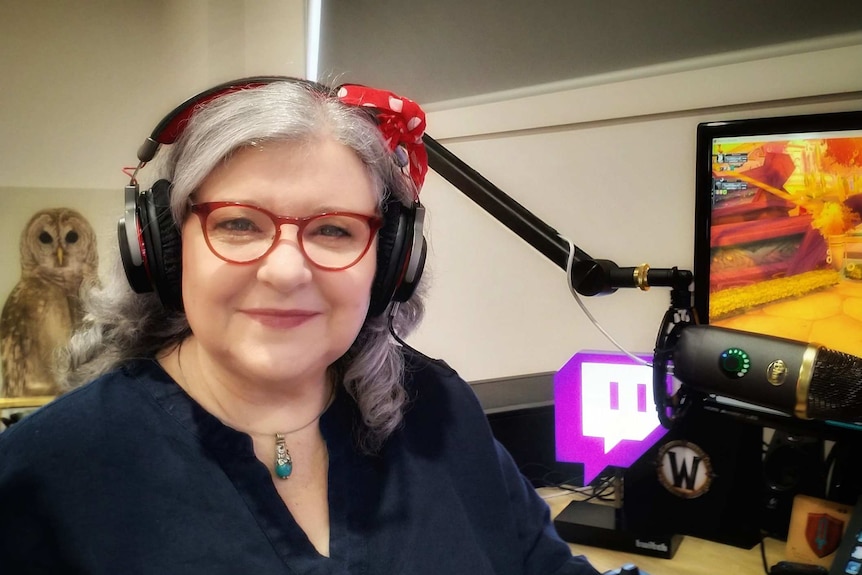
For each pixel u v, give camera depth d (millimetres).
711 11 1087
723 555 947
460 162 953
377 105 602
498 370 1493
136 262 566
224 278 542
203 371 625
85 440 566
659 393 790
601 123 1278
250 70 1394
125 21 1391
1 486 536
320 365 602
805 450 955
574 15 1195
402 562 638
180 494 565
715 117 1156
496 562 717
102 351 677
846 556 821
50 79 1385
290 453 637
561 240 895
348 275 574
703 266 971
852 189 867
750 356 651
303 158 547
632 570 790
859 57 994
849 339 888
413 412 750
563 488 1158
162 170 608
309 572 578
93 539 533
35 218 1393
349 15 1381
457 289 1519
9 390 1394
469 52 1348
